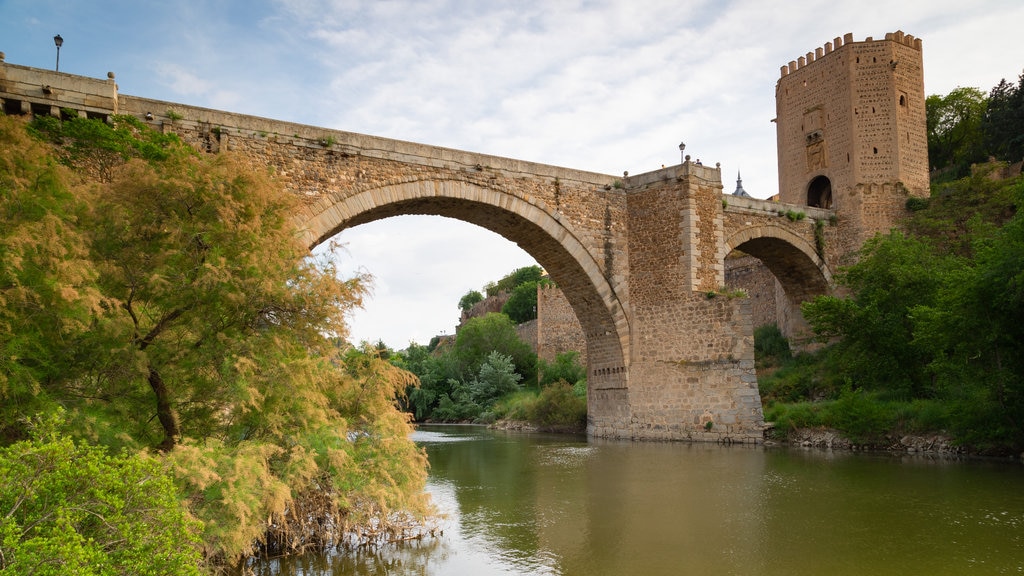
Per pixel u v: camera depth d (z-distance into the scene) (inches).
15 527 236.1
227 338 441.1
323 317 473.4
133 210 440.8
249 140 917.8
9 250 354.6
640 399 1266.0
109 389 426.6
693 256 1222.9
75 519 261.6
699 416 1189.7
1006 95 2156.7
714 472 809.5
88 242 415.5
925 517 543.5
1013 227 852.0
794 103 1871.3
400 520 518.3
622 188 1302.9
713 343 1187.9
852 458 911.0
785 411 1174.3
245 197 468.4
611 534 510.3
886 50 1722.4
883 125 1701.5
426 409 2549.2
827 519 545.3
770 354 1833.2
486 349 2655.0
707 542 481.1
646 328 1266.0
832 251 1676.9
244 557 440.5
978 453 891.4
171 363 440.1
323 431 496.7
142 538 270.5
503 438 1480.1
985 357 903.7
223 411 476.1
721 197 1290.6
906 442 979.9
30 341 379.2
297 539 462.6
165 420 442.9
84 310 385.7
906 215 1674.5
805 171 1824.6
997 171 1768.0
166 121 864.9
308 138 964.6
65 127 741.3
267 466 443.8
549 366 2436.0
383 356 625.6
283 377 454.3
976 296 855.1
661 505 619.2
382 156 1026.7
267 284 449.7
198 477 370.3
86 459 274.4
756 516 562.6
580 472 845.8
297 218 934.4
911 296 1133.1
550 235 1199.6
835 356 1282.0
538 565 429.1
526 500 657.6
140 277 430.6
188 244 446.6
